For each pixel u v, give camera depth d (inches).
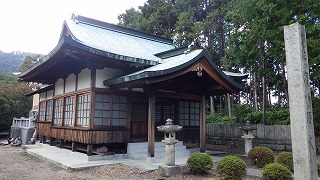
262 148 355.9
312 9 432.8
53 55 378.0
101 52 361.7
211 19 933.8
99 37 514.6
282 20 436.8
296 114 186.5
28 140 773.3
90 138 374.6
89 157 375.6
